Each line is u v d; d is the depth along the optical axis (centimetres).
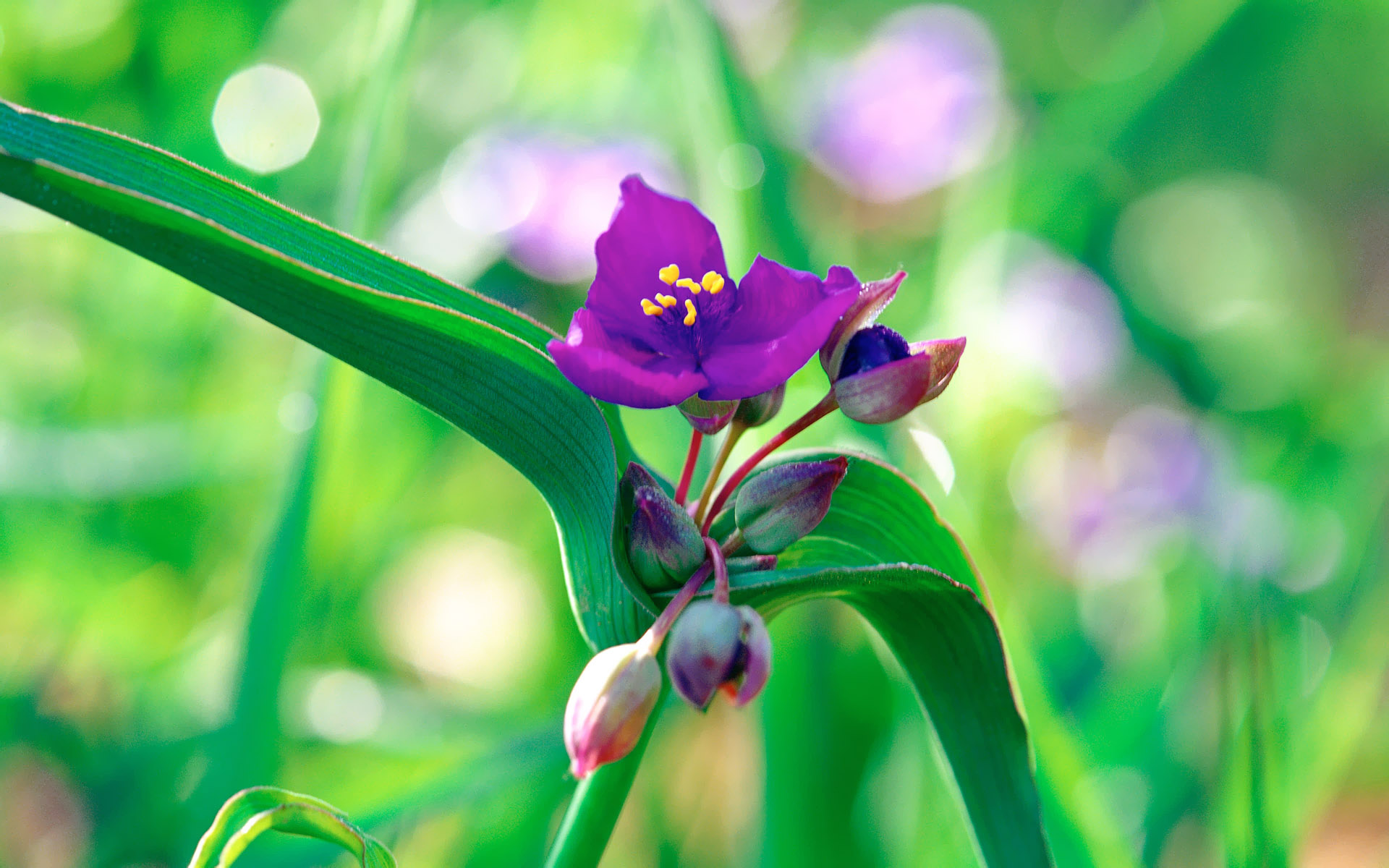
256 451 68
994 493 77
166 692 61
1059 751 51
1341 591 62
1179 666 58
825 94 90
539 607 74
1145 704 60
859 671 56
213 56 83
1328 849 76
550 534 72
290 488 52
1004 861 47
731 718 65
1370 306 135
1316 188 152
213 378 77
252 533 68
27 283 76
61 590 64
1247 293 133
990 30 95
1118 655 69
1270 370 101
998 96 88
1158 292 118
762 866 52
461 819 57
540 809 55
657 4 78
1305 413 77
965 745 47
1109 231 108
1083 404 89
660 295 46
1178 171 145
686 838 61
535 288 80
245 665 51
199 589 67
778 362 44
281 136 78
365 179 53
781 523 45
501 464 79
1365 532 61
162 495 67
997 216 74
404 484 72
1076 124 77
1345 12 141
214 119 77
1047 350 80
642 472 45
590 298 46
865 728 55
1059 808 51
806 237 54
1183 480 76
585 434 45
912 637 47
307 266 43
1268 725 51
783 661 53
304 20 85
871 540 48
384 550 70
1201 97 146
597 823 46
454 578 82
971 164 85
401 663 73
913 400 45
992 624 46
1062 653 71
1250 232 140
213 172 45
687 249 46
